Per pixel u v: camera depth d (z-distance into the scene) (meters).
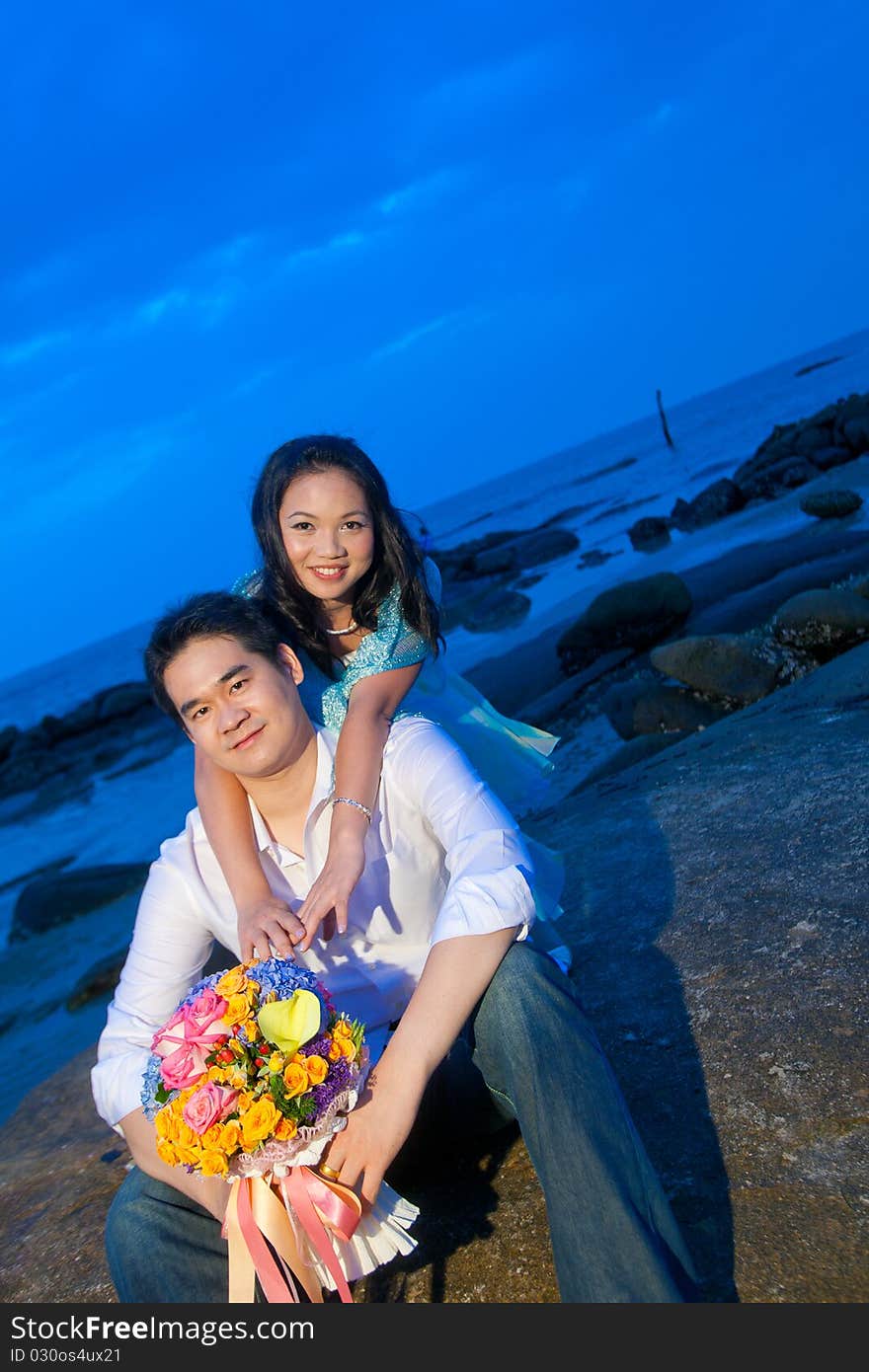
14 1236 2.79
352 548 2.34
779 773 3.95
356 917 2.08
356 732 2.12
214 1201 1.79
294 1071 1.62
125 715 28.39
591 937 3.16
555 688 11.00
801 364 154.88
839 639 7.38
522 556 28.67
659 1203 1.66
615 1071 2.47
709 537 20.19
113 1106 1.94
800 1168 2.01
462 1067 2.02
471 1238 2.08
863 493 17.36
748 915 2.95
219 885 2.13
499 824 1.96
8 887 12.99
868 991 2.43
